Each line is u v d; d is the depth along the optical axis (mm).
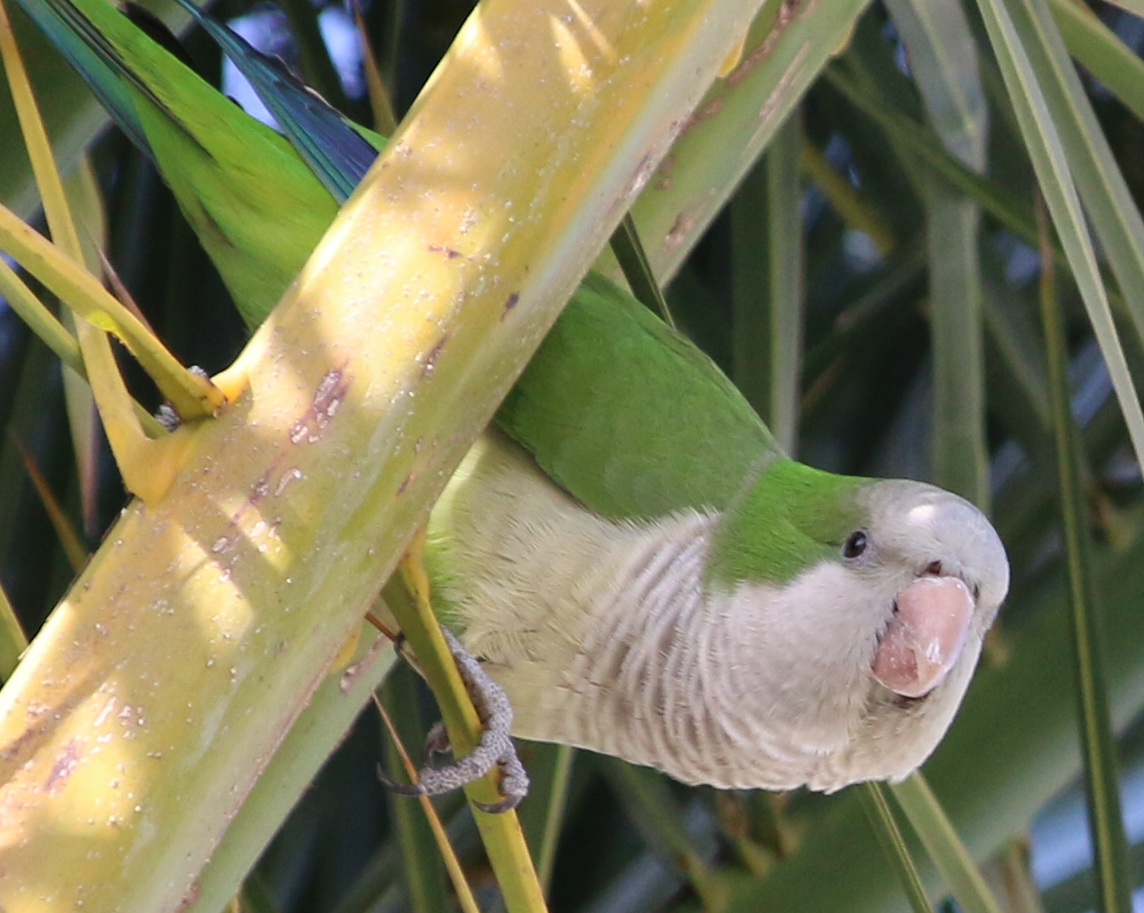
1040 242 961
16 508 1007
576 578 968
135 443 859
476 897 1012
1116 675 988
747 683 969
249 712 857
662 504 972
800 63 958
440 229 868
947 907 979
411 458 865
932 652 960
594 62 874
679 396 980
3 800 818
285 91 979
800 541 974
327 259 868
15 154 940
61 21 951
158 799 832
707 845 1032
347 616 863
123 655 849
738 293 993
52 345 857
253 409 862
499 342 870
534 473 975
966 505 973
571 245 873
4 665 880
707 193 957
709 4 876
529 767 993
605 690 972
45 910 806
